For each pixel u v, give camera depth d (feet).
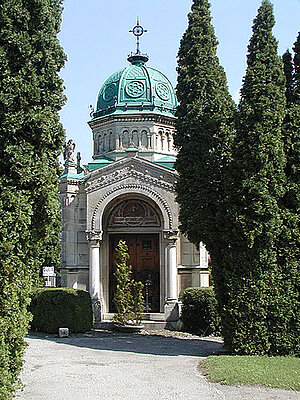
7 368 39.19
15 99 41.39
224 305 63.62
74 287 102.68
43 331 88.22
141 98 115.14
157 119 113.19
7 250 39.65
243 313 61.98
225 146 68.13
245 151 61.93
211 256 67.21
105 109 116.47
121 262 100.42
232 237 63.10
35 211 43.83
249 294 61.82
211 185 67.82
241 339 62.03
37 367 56.29
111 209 105.19
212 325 87.86
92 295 98.73
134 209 105.40
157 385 47.32
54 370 54.54
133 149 100.63
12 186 41.09
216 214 65.00
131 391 45.16
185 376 51.06
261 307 61.62
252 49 65.00
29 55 42.29
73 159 108.78
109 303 104.99
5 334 39.78
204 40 73.36
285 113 63.77
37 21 43.45
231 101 72.38
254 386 46.26
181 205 69.72
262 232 60.80
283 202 63.21
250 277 61.98
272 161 61.41
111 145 113.60
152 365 57.31
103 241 105.40
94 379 50.01
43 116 41.96
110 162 109.19
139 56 123.34
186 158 70.03
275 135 61.98
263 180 60.64
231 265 63.36
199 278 99.96
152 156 111.34
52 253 143.23
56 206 44.50
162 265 103.40
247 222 60.85
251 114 62.13
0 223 39.45
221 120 69.26
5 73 40.93
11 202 40.14
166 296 97.25
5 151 40.57
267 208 60.34
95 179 100.68
